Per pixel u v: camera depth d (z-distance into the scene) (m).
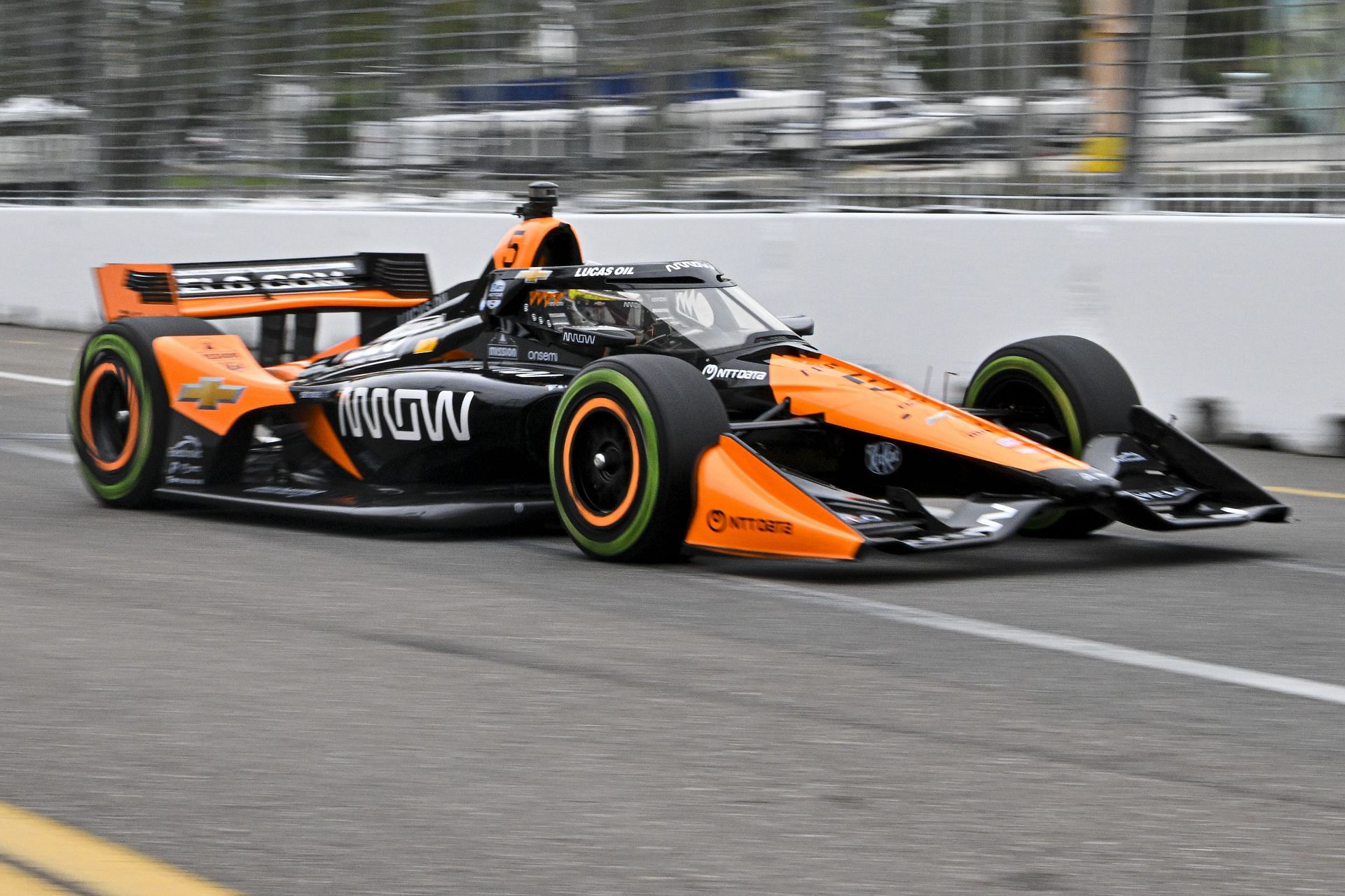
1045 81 34.09
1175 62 32.34
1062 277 32.53
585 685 13.75
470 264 44.06
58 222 56.12
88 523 22.78
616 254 41.31
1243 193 31.70
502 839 10.13
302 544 21.03
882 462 19.72
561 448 19.83
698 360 20.75
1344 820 10.48
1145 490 20.11
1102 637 15.58
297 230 48.78
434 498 21.80
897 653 14.88
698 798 10.90
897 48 36.56
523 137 44.94
